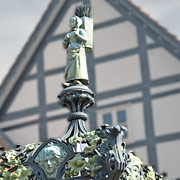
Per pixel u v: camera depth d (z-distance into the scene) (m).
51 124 23.28
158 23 22.95
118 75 22.84
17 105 24.05
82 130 7.34
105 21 23.52
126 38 23.12
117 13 23.50
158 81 22.53
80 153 6.88
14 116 23.98
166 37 22.73
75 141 7.05
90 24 7.66
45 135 23.27
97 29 23.50
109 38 23.27
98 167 6.71
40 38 24.28
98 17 23.59
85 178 6.79
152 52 22.81
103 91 22.89
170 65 22.58
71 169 6.83
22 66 24.20
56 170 6.95
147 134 22.09
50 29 24.27
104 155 6.69
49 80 23.80
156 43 22.88
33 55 24.19
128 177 6.92
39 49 24.20
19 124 23.83
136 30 23.11
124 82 22.75
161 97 22.33
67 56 7.54
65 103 7.45
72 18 7.63
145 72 22.67
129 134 22.22
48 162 6.95
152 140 21.97
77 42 7.55
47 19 24.16
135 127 22.27
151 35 22.95
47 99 23.58
